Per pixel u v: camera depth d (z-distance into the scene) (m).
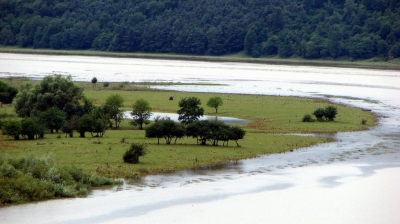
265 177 193.38
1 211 151.62
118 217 149.75
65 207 156.62
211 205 161.38
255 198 168.75
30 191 162.75
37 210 153.25
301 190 178.00
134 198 166.25
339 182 188.38
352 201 167.50
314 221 150.12
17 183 163.50
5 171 167.88
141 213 153.25
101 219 147.88
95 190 174.25
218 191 175.00
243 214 154.50
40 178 172.88
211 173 197.75
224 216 152.50
